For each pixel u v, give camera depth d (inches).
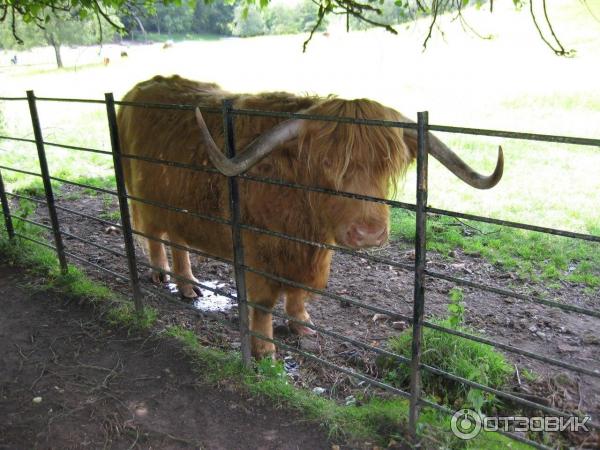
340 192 108.8
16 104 686.5
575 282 208.8
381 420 122.3
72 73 994.1
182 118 166.1
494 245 242.5
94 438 120.9
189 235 170.7
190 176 157.8
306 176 130.6
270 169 134.8
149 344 157.6
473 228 249.3
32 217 279.3
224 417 127.0
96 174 367.9
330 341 172.4
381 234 123.3
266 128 137.3
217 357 148.9
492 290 96.5
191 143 157.6
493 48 885.8
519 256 233.3
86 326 168.6
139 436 121.2
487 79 713.6
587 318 183.9
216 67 953.5
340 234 126.3
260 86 767.1
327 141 121.4
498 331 176.4
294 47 1090.7
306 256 143.8
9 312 177.3
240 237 133.5
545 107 566.3
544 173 352.5
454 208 290.2
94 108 671.8
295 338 173.6
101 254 235.8
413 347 110.7
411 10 212.8
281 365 145.5
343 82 768.3
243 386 136.9
